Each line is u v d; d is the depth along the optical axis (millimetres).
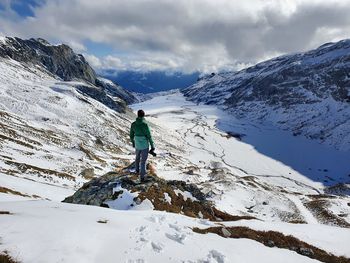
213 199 73750
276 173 172000
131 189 21312
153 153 20516
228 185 86688
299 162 192875
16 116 124938
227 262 11984
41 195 38156
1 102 138250
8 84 168250
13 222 11531
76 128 144000
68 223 12117
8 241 10148
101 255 10438
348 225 70250
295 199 87312
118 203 20672
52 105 156375
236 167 177125
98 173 78312
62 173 64875
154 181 22531
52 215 12953
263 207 76688
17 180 43062
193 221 16531
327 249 18062
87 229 11812
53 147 98312
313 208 80375
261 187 97312
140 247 11336
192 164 156750
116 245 11203
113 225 12969
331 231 21234
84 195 22281
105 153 125625
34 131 109125
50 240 10555
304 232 19656
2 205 14516
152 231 13078
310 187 154500
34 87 175250
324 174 174875
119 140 154875
